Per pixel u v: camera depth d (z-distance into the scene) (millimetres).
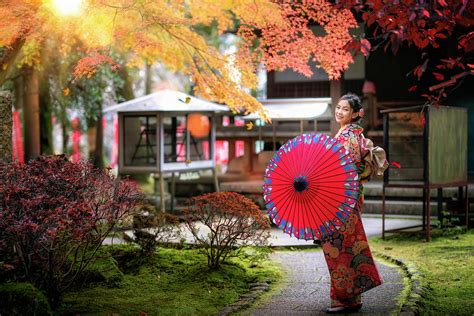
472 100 13852
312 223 5488
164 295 6504
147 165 11570
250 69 9117
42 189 5684
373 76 15359
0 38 8008
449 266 7262
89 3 8188
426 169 8969
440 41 14516
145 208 8344
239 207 7293
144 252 7750
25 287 5344
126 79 17328
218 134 14016
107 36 9125
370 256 5633
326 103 12672
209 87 9516
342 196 5359
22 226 5238
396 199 11867
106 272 6926
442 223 9906
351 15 8570
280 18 8727
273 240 9266
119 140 11727
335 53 8727
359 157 5695
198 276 7098
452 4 6383
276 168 5656
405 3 6297
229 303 6230
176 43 9938
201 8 9891
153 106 11305
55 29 9156
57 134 26656
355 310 5664
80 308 5969
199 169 12266
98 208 6188
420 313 5566
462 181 9727
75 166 5984
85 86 15867
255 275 7312
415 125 9523
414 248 8492
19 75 14188
